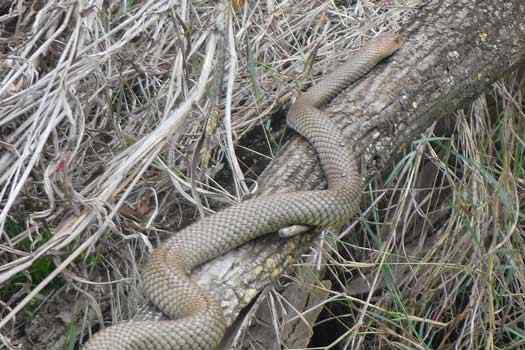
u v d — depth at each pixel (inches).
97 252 215.2
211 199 234.7
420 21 259.9
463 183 258.5
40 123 208.8
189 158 230.4
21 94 214.8
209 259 187.3
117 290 215.6
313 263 235.8
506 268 251.1
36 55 222.4
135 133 238.4
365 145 224.5
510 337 252.1
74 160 218.2
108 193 201.3
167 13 235.9
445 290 248.5
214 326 165.6
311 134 218.7
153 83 246.4
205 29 245.1
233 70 220.2
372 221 263.9
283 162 217.6
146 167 205.9
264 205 189.9
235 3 239.5
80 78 219.8
